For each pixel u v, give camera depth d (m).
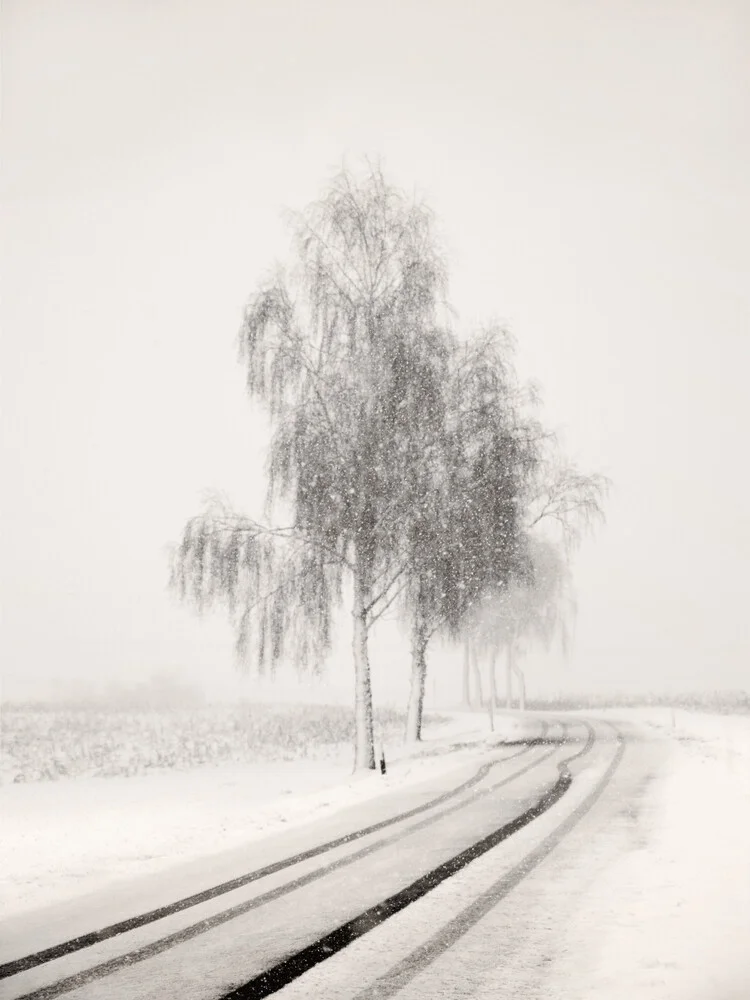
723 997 5.54
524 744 28.69
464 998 5.86
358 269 23.84
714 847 10.28
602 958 6.52
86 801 18.30
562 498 31.91
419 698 35.03
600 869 9.48
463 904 8.24
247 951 7.05
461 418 23.62
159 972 6.61
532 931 7.30
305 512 22.12
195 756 28.70
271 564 22.45
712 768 19.44
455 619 24.31
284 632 22.47
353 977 6.34
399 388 22.14
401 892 8.80
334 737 36.47
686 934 6.92
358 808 15.47
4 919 8.49
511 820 13.09
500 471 23.67
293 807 16.11
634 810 13.52
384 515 22.41
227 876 10.02
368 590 23.50
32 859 11.63
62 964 6.88
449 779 19.52
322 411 22.73
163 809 16.70
